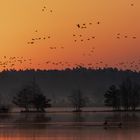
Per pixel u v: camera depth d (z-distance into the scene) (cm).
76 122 12575
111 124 11425
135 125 11069
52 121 13338
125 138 8462
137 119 13612
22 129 10575
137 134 8981
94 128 10412
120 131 9562
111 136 8750
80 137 8719
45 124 12100
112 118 14500
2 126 11619
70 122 12619
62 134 9244
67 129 10300
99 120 13312
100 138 8519
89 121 12862
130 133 9156
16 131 10088
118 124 11300
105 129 10094
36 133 9562
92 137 8669
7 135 9294
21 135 9250
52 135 9119
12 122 13250
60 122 12738
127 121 12575
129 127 10506
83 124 11725
